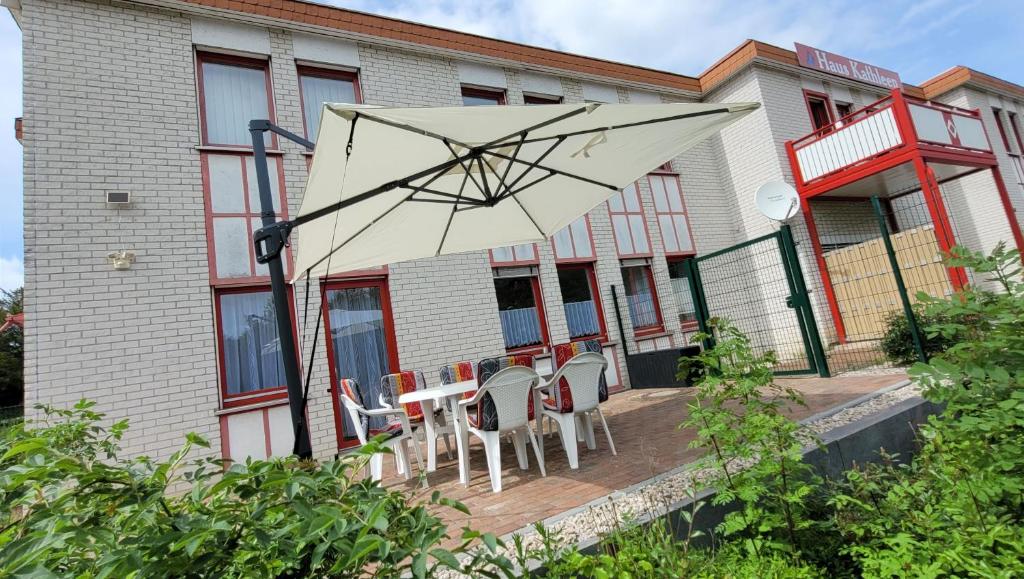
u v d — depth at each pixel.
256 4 6.82
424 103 8.02
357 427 4.66
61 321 5.17
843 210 10.73
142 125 5.95
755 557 1.99
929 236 8.21
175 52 6.31
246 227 6.32
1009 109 13.55
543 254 8.59
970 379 2.00
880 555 1.82
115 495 1.08
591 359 4.54
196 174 6.15
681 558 1.99
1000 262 2.02
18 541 0.92
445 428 5.59
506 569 1.23
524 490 3.87
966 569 1.61
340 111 2.30
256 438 5.80
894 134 8.35
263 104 6.93
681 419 5.51
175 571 0.96
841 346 9.03
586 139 3.49
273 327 6.31
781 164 10.09
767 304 9.70
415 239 4.50
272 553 1.05
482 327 7.65
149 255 5.69
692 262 8.04
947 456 1.99
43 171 5.38
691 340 2.49
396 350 6.98
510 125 2.93
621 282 9.24
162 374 5.51
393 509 1.24
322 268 4.35
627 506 3.05
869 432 3.52
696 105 3.05
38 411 4.90
